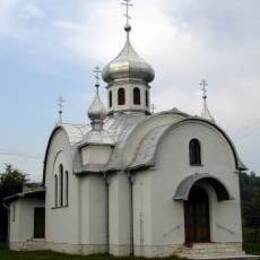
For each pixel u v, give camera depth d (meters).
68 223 33.62
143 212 29.31
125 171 30.83
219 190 30.27
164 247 28.53
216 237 30.12
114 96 37.72
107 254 30.62
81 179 32.34
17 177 51.66
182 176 29.69
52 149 37.53
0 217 50.06
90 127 35.22
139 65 37.56
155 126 32.50
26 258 30.83
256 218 58.88
